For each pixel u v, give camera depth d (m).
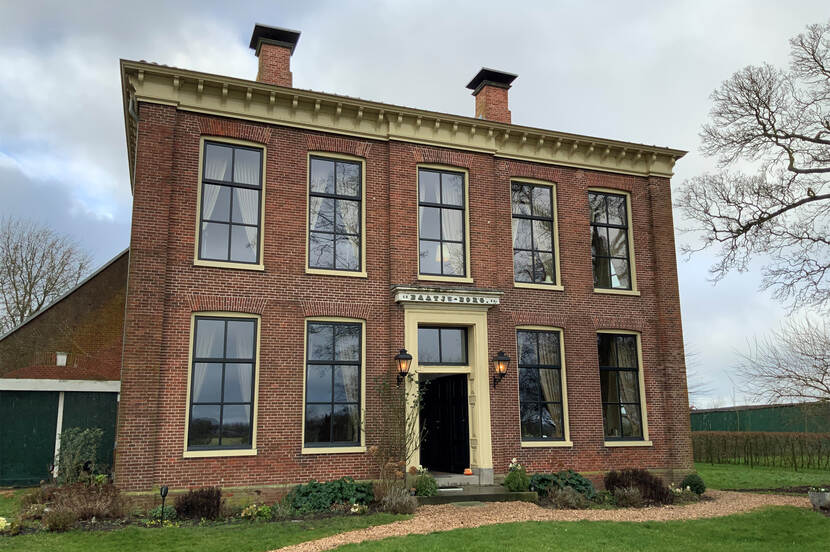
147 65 13.33
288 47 15.74
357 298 14.67
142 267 12.82
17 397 15.81
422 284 15.28
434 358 15.37
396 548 9.03
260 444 13.23
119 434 12.12
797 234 20.67
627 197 18.33
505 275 16.31
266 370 13.58
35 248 33.97
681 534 10.88
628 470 15.48
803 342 26.30
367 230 15.10
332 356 14.34
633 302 17.66
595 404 16.61
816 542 10.54
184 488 12.50
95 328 19.89
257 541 9.70
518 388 15.87
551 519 11.71
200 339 13.32
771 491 17.44
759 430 33.19
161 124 13.49
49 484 14.10
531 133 16.92
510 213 16.73
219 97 14.12
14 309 32.81
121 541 9.58
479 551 8.98
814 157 20.42
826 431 27.80
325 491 12.73
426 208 15.93
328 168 15.16
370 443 14.13
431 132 16.02
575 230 17.34
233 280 13.66
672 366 17.55
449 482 14.47
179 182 13.59
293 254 14.27
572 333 16.75
